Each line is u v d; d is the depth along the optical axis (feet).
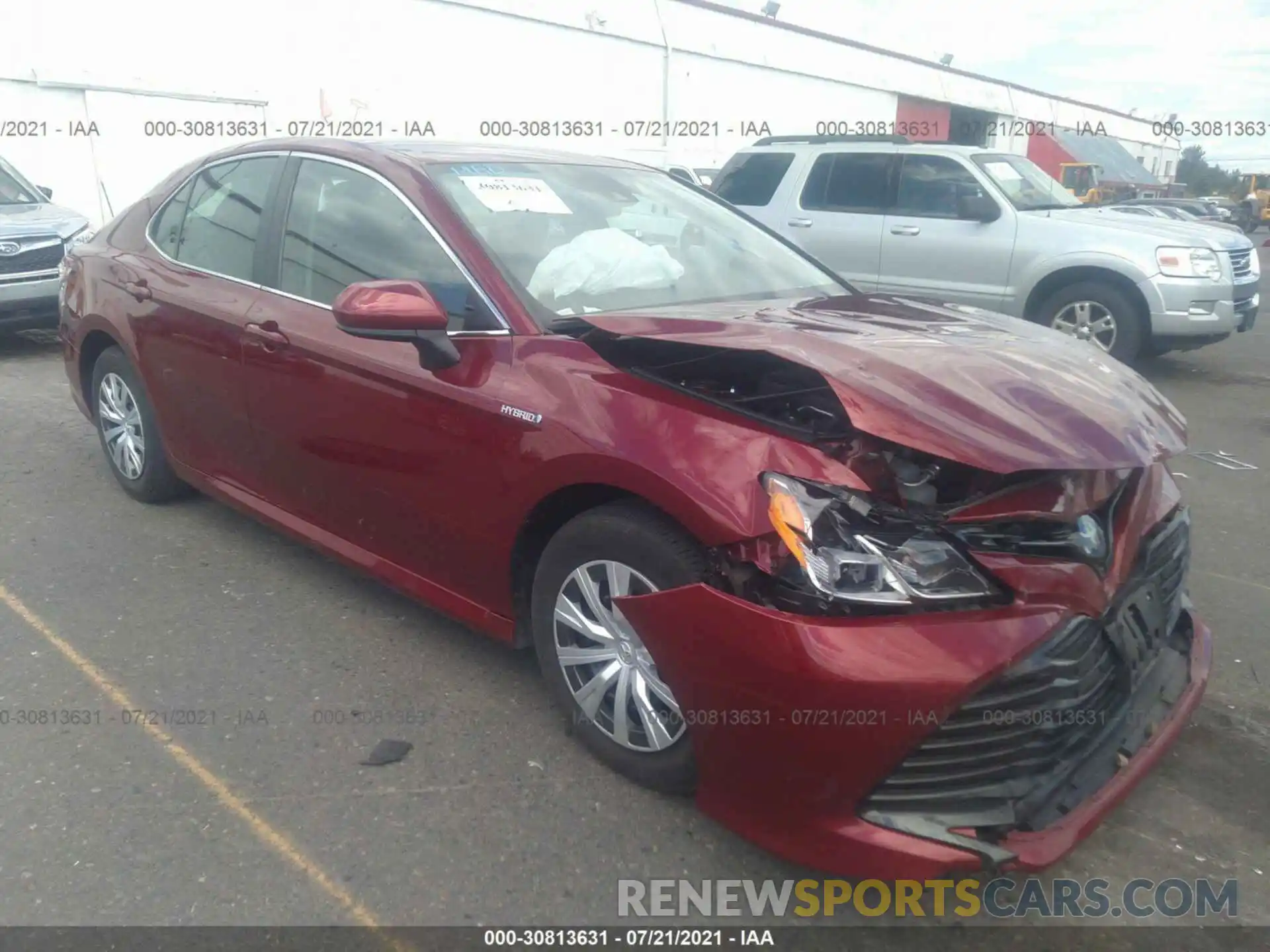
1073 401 8.53
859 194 29.94
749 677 7.76
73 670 11.43
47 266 28.43
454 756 10.05
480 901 8.27
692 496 8.18
